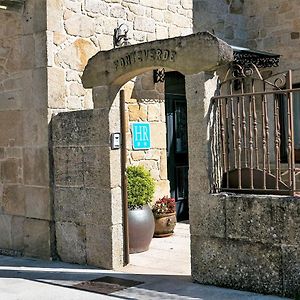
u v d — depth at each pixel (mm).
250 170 5109
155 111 8141
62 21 6738
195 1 9180
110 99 5988
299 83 9133
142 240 6828
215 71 5289
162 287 5246
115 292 5148
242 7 9867
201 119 5180
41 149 6609
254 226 4879
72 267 6188
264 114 5004
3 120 7105
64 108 6730
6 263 6500
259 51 9031
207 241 5188
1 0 6480
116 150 6055
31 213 6781
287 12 9289
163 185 8234
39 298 5055
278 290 4754
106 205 6023
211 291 4996
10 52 6949
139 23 7848
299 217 4617
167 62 5426
